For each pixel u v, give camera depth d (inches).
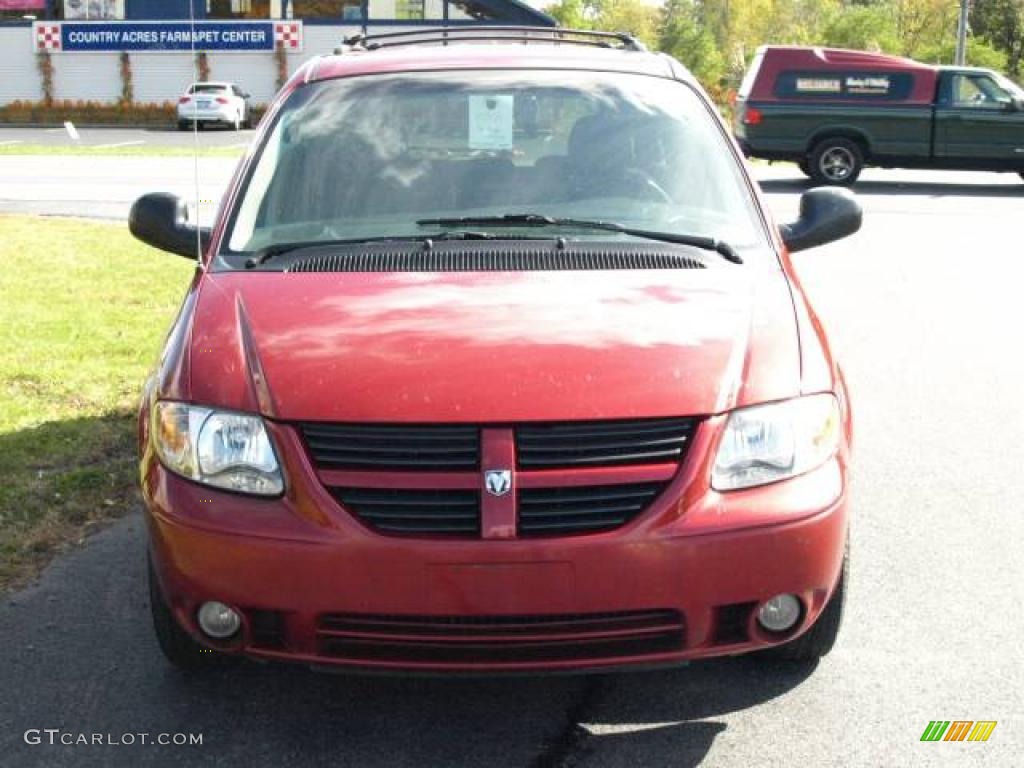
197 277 158.4
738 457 128.1
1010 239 573.6
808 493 129.4
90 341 319.0
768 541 126.0
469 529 123.6
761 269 156.8
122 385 278.7
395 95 184.1
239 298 147.7
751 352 136.1
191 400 133.3
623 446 126.0
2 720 142.3
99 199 665.6
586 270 152.6
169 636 145.7
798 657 152.7
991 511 212.8
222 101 1643.7
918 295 422.0
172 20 1930.4
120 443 239.0
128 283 404.2
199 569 126.6
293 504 125.3
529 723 142.3
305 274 153.3
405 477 124.0
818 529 128.6
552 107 181.5
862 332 361.7
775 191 824.3
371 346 134.2
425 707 146.0
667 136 178.7
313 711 145.2
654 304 143.0
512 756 135.4
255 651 129.2
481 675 126.2
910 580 182.7
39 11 2016.5
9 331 328.8
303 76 192.9
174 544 128.0
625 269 153.2
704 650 128.1
